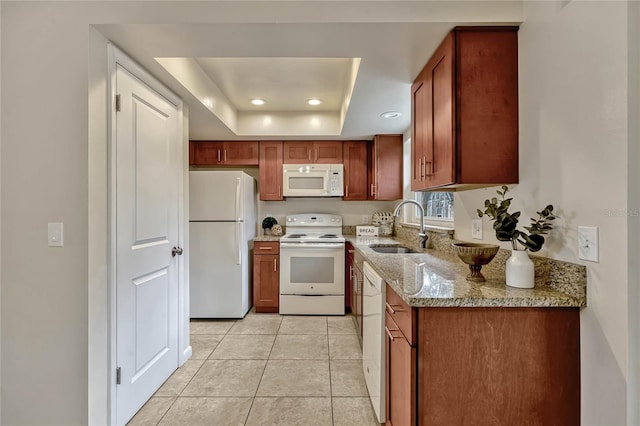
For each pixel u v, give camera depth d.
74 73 1.49
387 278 1.49
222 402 1.90
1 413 1.52
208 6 1.47
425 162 1.86
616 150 1.02
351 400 1.92
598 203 1.08
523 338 1.16
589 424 1.13
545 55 1.32
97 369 1.54
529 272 1.26
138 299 1.84
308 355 2.51
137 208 1.82
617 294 1.02
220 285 3.36
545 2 1.31
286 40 1.61
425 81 1.85
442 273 1.58
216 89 2.83
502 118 1.51
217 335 2.93
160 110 2.07
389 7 1.46
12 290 1.51
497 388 1.16
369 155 3.82
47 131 1.50
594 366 1.11
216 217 3.35
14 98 1.51
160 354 2.07
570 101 1.19
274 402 1.90
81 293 1.49
